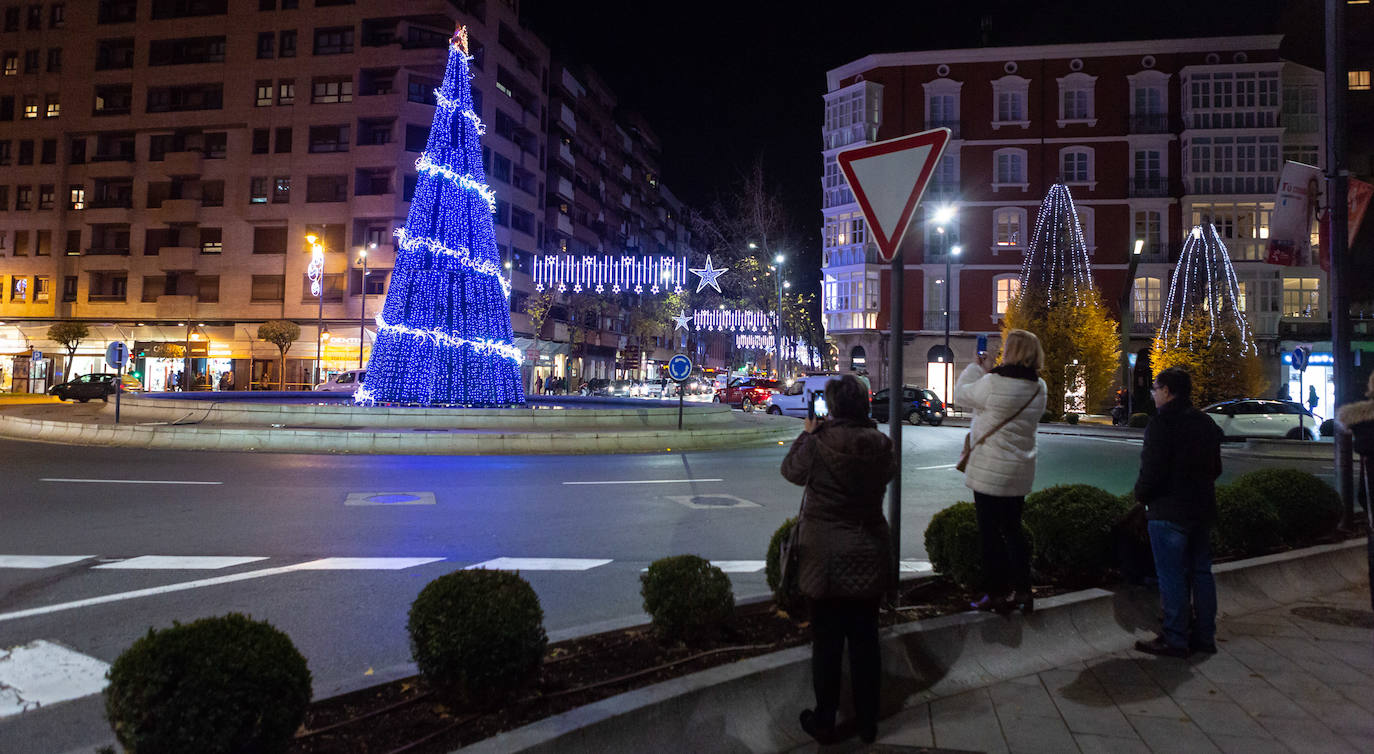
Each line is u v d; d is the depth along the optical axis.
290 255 47.56
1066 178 40.19
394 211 46.09
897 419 4.43
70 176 50.97
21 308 51.06
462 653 3.07
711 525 8.46
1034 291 34.38
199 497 9.77
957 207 41.06
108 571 6.18
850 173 4.54
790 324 50.44
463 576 3.36
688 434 18.44
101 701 3.76
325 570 6.29
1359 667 4.25
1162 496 4.47
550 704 3.20
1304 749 3.26
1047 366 31.73
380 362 19.16
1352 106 38.09
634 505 9.74
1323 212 8.65
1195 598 4.52
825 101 43.97
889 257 4.36
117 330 50.31
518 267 55.06
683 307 59.88
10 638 4.62
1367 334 35.25
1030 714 3.62
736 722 3.26
